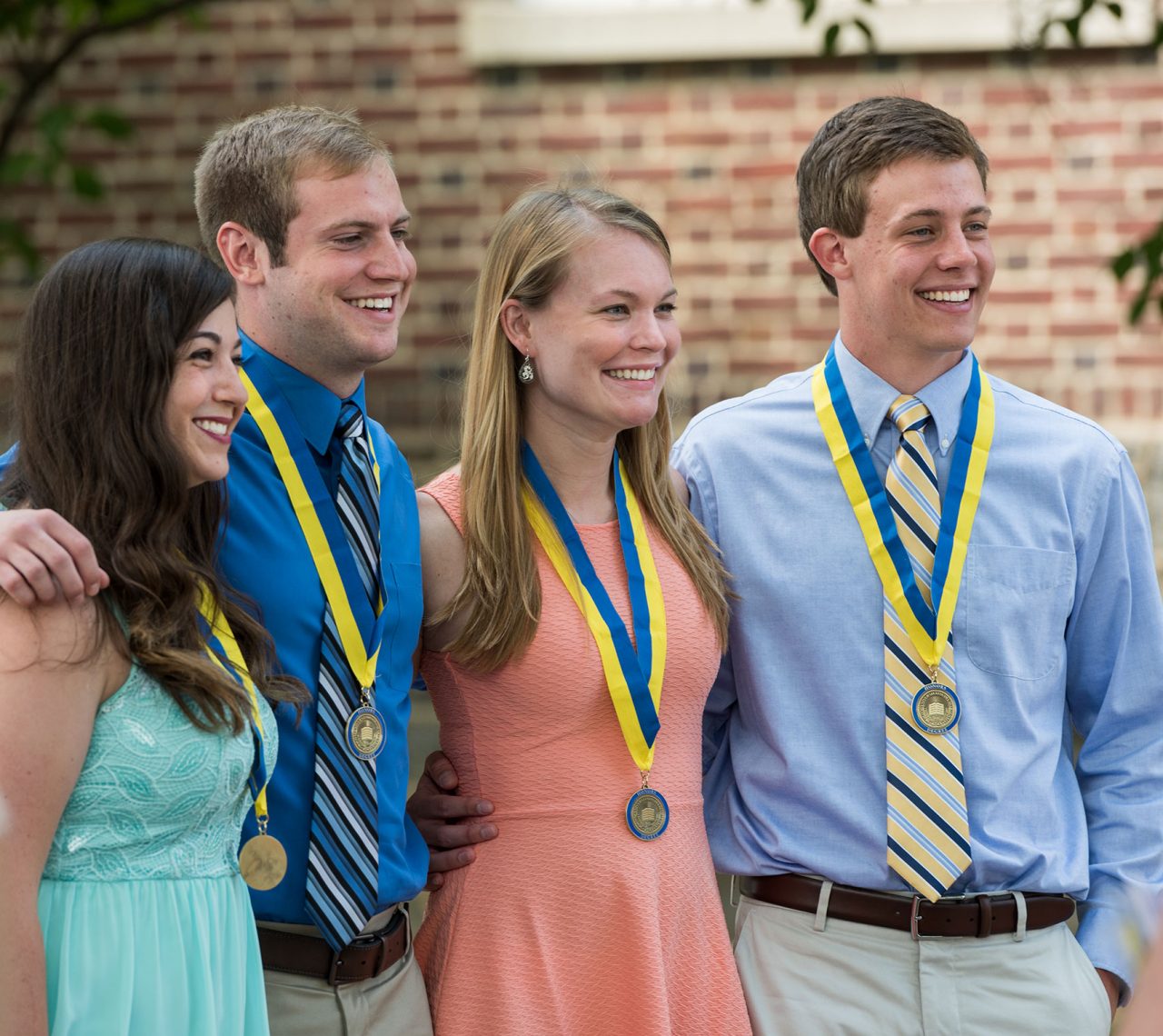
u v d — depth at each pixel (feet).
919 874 23.11
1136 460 49.52
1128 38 49.34
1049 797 23.85
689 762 23.80
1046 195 50.21
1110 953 23.90
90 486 18.57
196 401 18.98
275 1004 21.31
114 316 18.65
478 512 23.36
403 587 22.79
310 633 21.85
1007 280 50.42
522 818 23.06
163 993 18.48
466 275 52.54
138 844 18.52
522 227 23.52
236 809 19.80
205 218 23.29
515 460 23.57
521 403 24.00
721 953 23.52
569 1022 22.50
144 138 53.01
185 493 19.03
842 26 42.45
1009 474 24.40
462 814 23.18
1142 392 49.78
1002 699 23.84
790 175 51.21
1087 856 24.23
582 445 23.89
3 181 45.52
